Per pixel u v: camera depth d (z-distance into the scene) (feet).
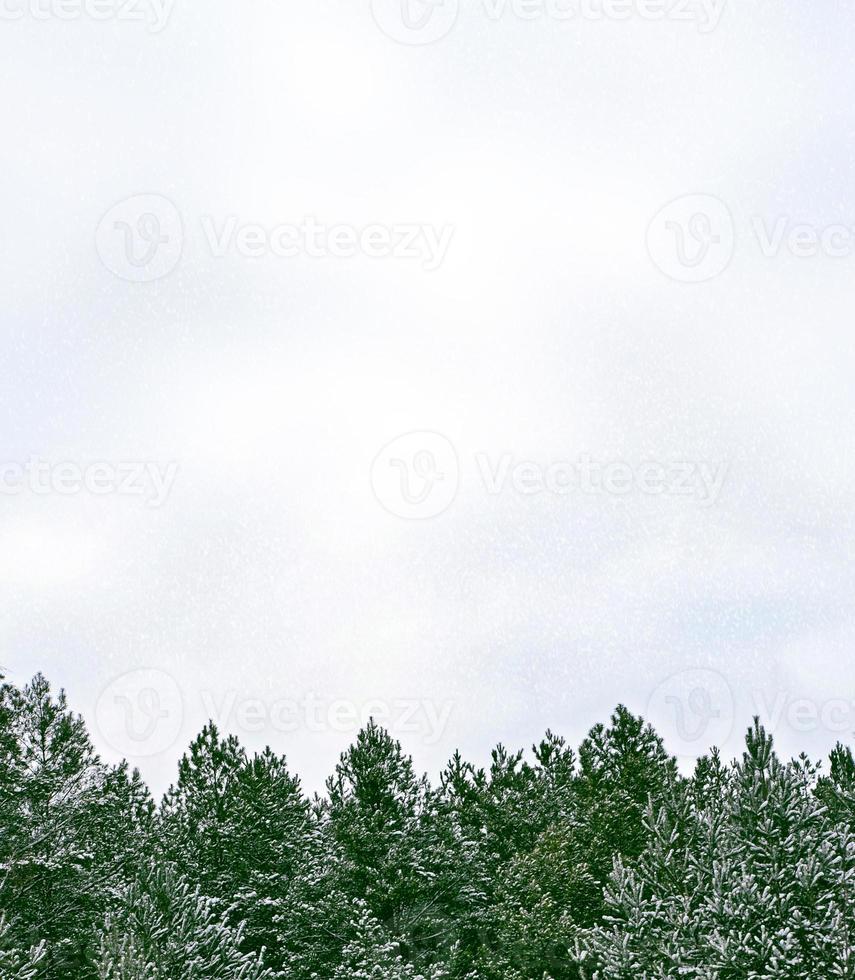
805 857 62.28
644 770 127.65
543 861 113.39
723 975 57.57
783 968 56.34
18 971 78.89
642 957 61.57
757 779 66.08
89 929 96.89
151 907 80.07
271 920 108.27
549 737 144.56
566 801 134.51
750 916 59.41
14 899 98.78
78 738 110.11
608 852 119.14
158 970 73.77
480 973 103.45
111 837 113.50
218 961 81.15
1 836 100.37
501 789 137.39
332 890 106.83
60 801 106.42
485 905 111.24
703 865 64.59
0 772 104.47
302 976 99.50
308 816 123.95
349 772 118.21
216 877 112.57
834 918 57.98
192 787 122.93
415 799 119.44
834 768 117.08
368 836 110.93
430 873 108.88
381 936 96.58
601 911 111.75
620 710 138.51
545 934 102.68
